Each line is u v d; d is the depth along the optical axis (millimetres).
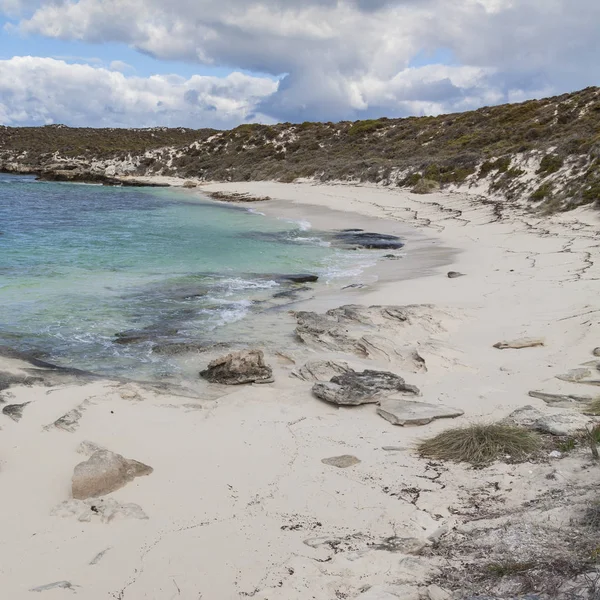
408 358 9703
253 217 32500
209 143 74125
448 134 52781
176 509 5246
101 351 10398
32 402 7750
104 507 5191
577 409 7156
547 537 4273
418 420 7246
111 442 6676
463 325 11625
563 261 17391
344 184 45719
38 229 25219
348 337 10797
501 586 3721
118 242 22406
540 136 42438
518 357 9508
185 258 19531
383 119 67562
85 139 105875
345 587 4020
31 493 5523
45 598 4004
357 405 7992
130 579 4238
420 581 3980
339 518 5051
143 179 64000
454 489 5488
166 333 11531
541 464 5734
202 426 7230
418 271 17719
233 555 4516
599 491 4859
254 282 16172
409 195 37562
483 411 7508
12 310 12531
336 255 20812
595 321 10797
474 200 32938
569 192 27906
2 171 76875
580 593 3385
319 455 6383
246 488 5641
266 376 9148
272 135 69938
